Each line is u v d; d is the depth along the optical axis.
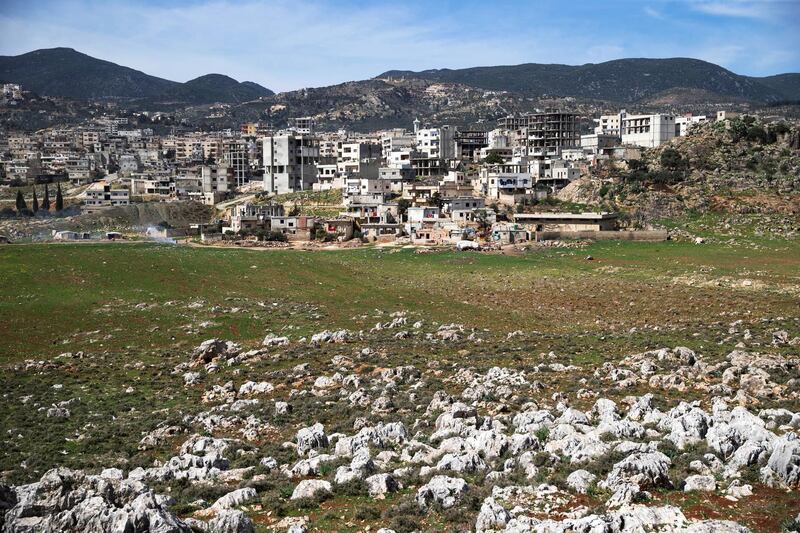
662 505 39.00
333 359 91.50
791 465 41.09
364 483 45.34
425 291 151.38
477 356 90.50
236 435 63.84
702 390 67.88
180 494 46.62
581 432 53.34
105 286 152.00
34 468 56.06
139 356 103.81
